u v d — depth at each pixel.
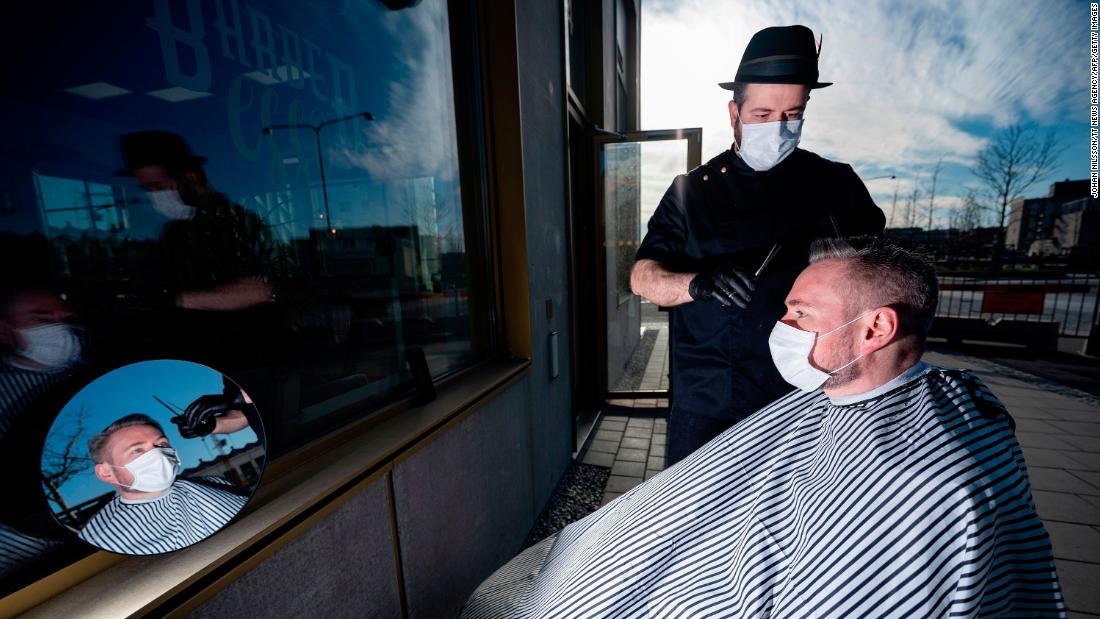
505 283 2.34
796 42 1.41
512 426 2.22
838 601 0.83
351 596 1.16
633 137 4.11
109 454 0.69
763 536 1.02
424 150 1.72
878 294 0.91
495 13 2.12
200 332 0.90
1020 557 0.81
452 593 1.68
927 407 0.88
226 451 0.83
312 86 1.18
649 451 3.57
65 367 0.69
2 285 0.63
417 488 1.43
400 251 1.57
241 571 0.81
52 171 0.68
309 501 0.96
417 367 1.58
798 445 1.09
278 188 1.08
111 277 0.75
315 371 1.20
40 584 0.66
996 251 19.75
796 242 1.53
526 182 2.32
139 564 0.75
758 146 1.53
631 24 7.50
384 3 1.47
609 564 1.19
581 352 4.49
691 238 1.69
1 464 0.63
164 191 0.83
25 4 0.64
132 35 0.77
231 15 0.95
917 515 0.78
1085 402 4.30
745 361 1.58
